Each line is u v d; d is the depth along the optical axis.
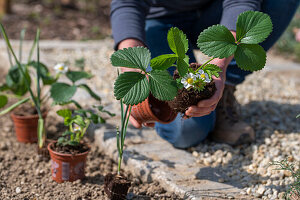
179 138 1.56
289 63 2.83
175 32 1.16
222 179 1.44
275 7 1.56
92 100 1.90
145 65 1.19
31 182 1.46
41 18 3.79
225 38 1.17
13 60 2.35
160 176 1.44
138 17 1.46
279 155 1.56
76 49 2.84
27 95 2.03
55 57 2.57
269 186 1.40
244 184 1.42
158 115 1.35
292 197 1.30
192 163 1.52
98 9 4.27
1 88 1.72
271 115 1.87
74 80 1.62
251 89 2.16
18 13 3.88
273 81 2.35
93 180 1.48
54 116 1.85
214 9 1.58
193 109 1.24
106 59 2.58
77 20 3.86
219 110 1.62
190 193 1.37
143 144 1.61
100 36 3.45
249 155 1.57
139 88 1.16
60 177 1.45
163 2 1.57
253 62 1.18
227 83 1.59
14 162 1.56
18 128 1.67
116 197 1.36
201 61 2.50
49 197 1.39
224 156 1.57
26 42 2.95
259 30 1.17
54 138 1.71
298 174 1.33
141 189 1.43
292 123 1.80
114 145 1.58
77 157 1.43
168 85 1.17
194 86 1.20
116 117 1.77
